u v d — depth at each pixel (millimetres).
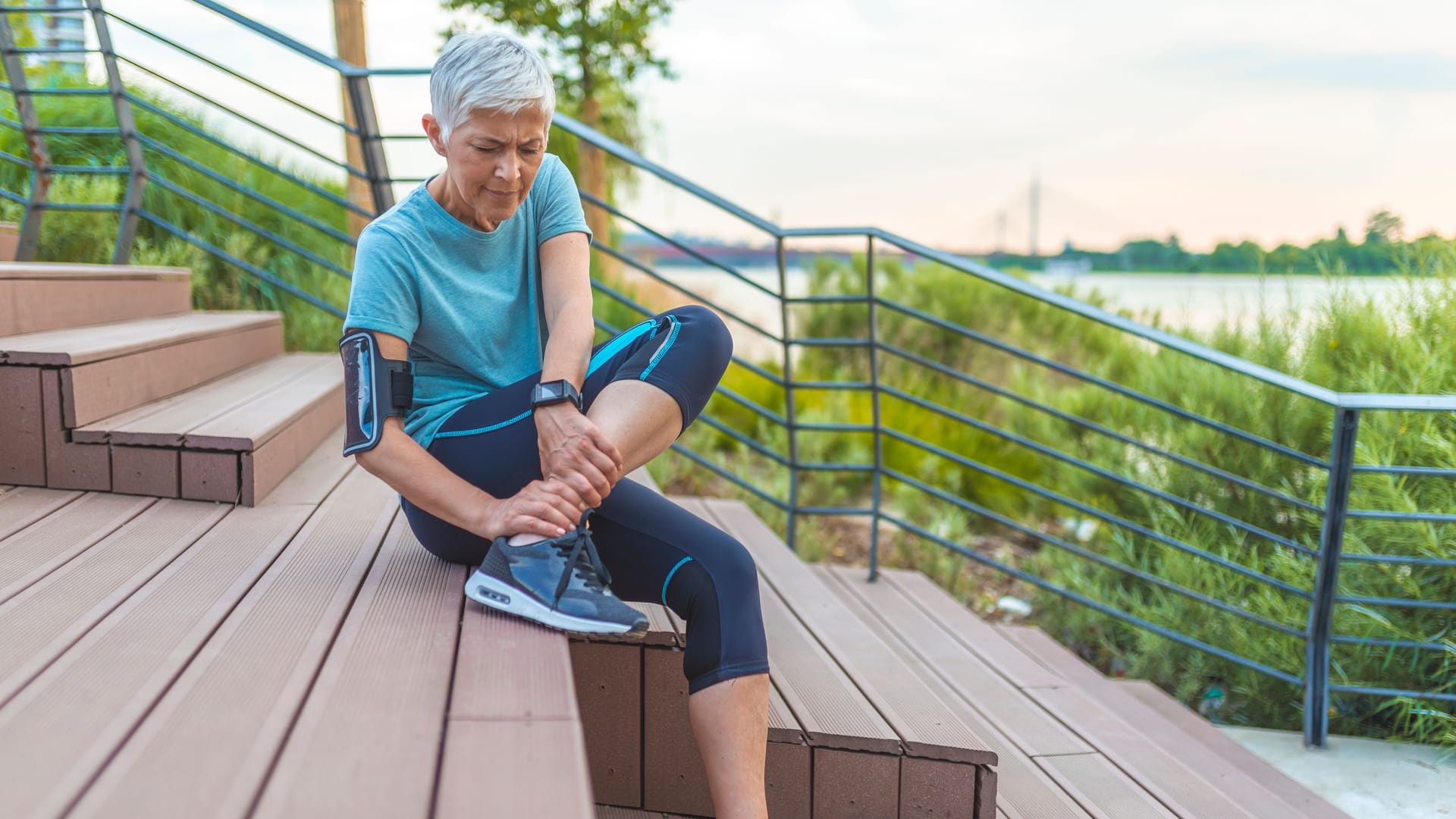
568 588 1386
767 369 5824
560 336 1534
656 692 1683
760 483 4648
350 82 3145
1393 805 2387
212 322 2936
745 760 1373
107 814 867
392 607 1460
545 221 1656
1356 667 2928
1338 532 2615
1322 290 3711
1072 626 3504
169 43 3186
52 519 1829
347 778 954
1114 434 2924
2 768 938
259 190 4707
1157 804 2016
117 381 2166
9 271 2268
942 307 6316
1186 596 3002
